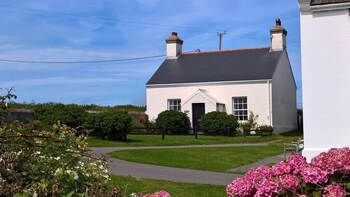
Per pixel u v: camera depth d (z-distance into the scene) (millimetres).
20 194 3602
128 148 18188
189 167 13406
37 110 21812
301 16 9609
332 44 9391
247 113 29688
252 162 14883
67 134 4766
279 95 30859
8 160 4043
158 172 12094
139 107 35938
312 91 9500
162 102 31562
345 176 3850
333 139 9289
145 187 9203
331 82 9375
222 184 10266
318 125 9414
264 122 29172
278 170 4012
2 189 3648
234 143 22781
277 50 31609
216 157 15719
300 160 4059
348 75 9258
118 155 15258
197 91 29984
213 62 32312
